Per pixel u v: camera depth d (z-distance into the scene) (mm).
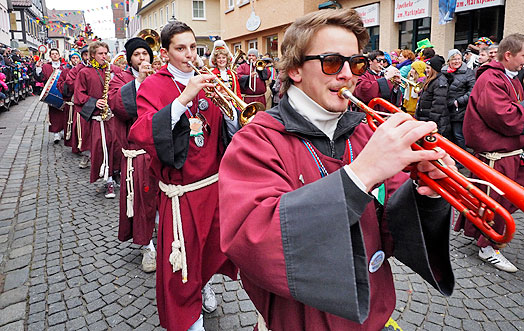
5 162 6941
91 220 4359
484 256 3311
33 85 19953
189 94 2037
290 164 1146
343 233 890
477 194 870
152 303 2838
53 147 8242
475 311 2689
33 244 3783
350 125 1252
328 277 897
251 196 1003
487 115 3148
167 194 2238
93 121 5008
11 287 3059
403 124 909
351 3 11547
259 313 1300
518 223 4023
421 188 1070
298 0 12875
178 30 2277
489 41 6648
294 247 917
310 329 1131
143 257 3328
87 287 3043
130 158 3205
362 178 905
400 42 10484
